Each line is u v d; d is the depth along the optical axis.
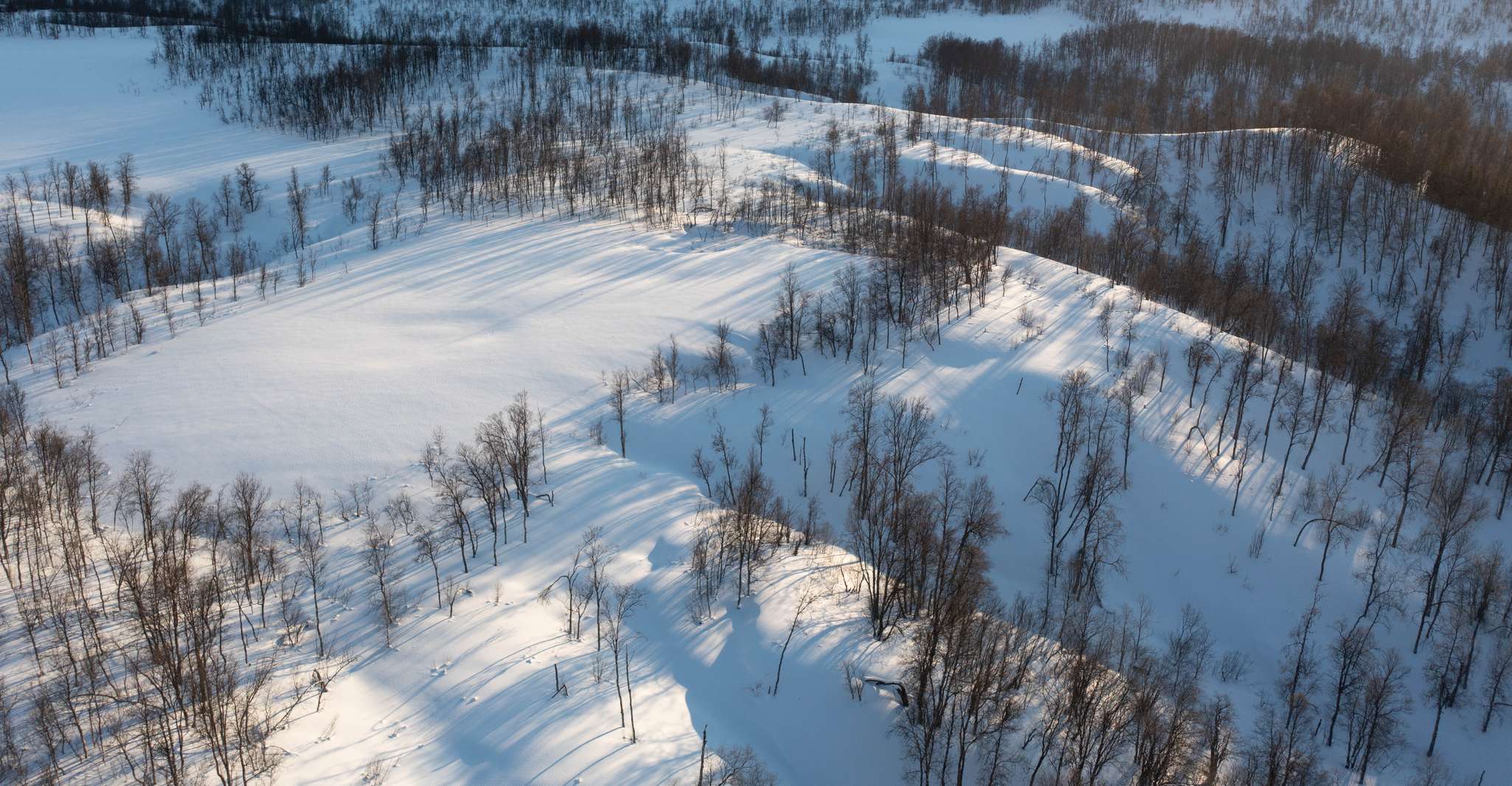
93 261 122.31
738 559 69.69
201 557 68.62
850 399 93.12
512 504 77.69
